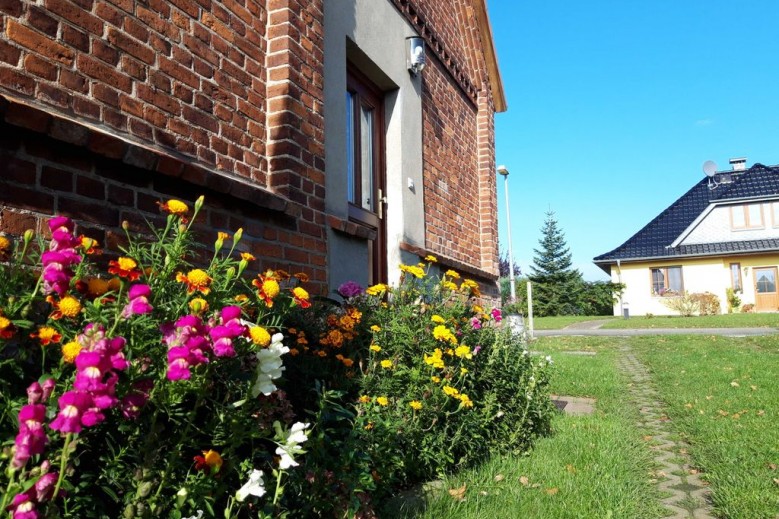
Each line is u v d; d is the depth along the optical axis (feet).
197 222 9.62
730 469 11.87
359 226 14.67
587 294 135.54
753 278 102.78
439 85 23.06
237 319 5.12
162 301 5.95
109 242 8.03
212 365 5.39
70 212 7.50
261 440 7.16
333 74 14.76
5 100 6.48
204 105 10.48
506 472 11.06
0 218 6.69
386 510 8.52
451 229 23.34
